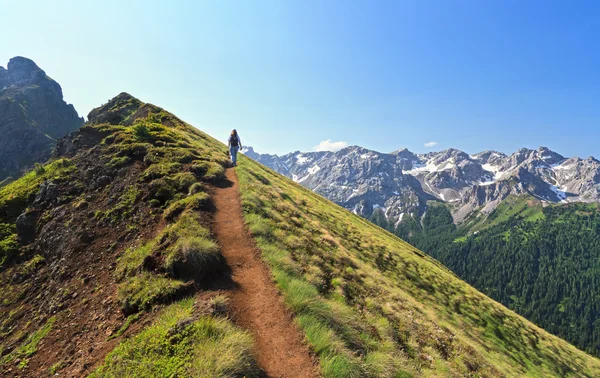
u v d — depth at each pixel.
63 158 28.48
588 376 36.59
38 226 21.23
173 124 49.81
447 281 41.94
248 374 8.49
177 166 26.44
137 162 27.61
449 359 16.97
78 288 14.95
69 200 23.23
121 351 9.26
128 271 14.36
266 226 18.88
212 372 7.91
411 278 35.41
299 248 18.83
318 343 10.61
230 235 17.34
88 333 11.53
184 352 8.66
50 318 13.40
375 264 32.62
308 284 14.27
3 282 17.47
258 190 25.98
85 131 34.16
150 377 7.96
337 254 22.33
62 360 10.52
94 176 25.72
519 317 47.72
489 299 47.47
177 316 10.22
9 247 19.45
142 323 10.80
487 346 28.89
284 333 11.02
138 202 21.47
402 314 18.77
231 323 10.32
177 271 12.99
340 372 9.64
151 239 16.89
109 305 12.65
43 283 16.48
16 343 12.70
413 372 12.00
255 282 13.68
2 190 26.23
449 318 30.41
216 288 12.55
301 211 31.09
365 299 17.53
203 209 19.27
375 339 13.23
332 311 12.48
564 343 48.97
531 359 32.34
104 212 20.88
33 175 27.00
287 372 9.44
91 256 17.19
